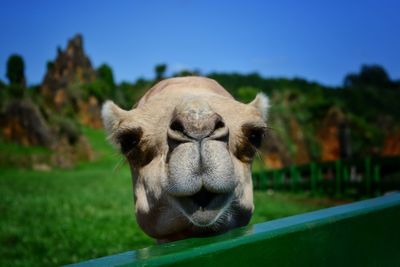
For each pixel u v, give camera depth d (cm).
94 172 5100
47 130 6338
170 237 378
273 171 2839
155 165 360
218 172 293
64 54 10269
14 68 8438
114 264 165
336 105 8331
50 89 9594
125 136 384
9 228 1347
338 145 8012
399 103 10375
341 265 250
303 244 227
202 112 303
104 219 1541
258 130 379
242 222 386
